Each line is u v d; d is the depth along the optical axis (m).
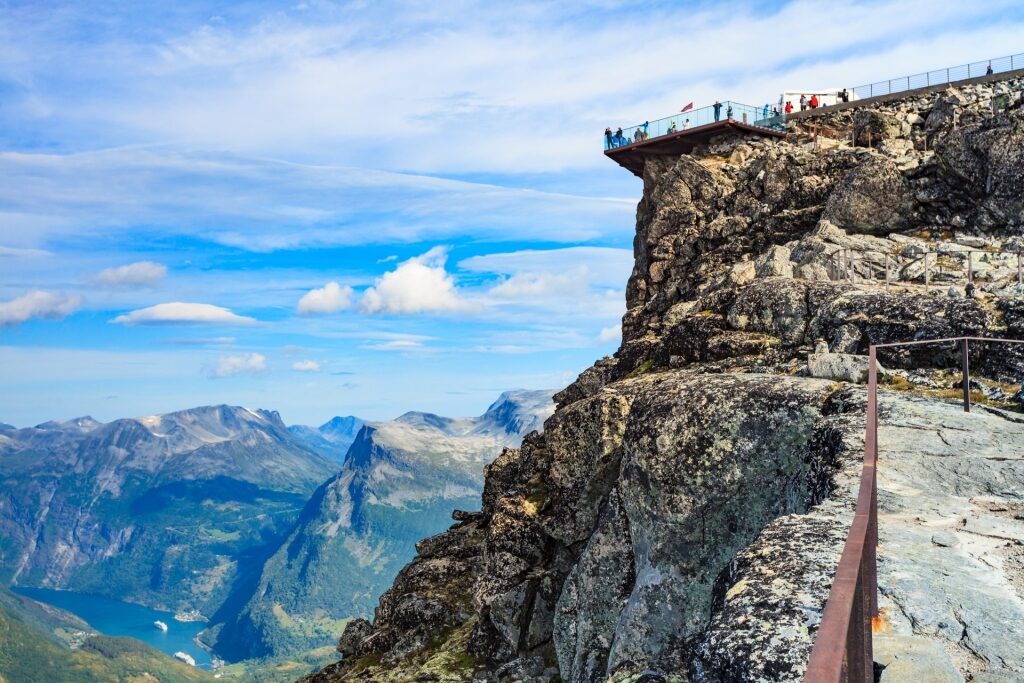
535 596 31.66
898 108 55.12
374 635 43.91
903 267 35.16
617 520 25.08
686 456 21.64
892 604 10.72
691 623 20.42
